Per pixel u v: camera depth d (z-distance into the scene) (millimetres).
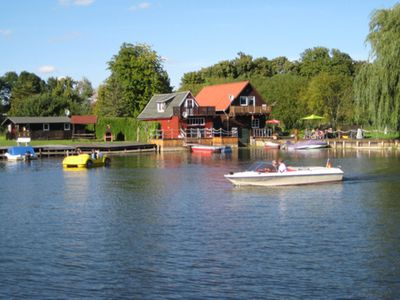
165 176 47281
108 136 91438
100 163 57844
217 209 31219
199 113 89125
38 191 39094
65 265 21078
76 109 117688
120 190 39000
